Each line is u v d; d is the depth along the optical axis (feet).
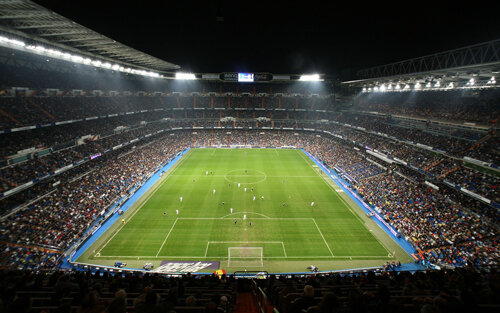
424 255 106.73
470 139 154.92
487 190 122.52
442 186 143.84
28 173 132.77
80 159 167.73
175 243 117.08
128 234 123.34
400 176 173.58
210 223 134.00
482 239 104.17
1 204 116.78
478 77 151.33
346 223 135.85
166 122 326.85
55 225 117.19
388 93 274.98
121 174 183.83
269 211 147.64
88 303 21.38
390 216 135.54
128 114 269.03
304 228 130.72
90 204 139.64
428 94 230.68
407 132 202.39
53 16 100.42
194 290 43.21
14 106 156.04
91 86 232.32
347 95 339.16
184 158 256.73
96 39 139.85
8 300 25.66
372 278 52.54
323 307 17.43
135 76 288.51
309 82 373.81
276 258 108.06
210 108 354.13
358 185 179.22
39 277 53.88
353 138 254.68
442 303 19.33
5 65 163.32
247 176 205.98
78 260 104.37
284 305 28.55
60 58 152.56
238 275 96.17
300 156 270.46
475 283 37.22
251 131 338.13
